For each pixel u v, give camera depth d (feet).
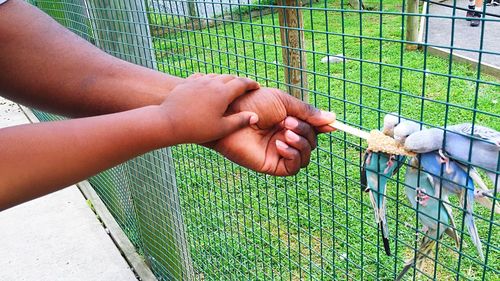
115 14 6.52
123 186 8.96
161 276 8.24
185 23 5.35
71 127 2.35
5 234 9.99
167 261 7.82
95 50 3.48
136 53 6.43
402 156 3.12
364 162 3.38
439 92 13.38
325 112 3.38
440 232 3.15
